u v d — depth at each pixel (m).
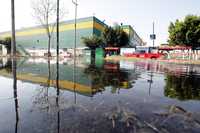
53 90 4.51
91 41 41.19
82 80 6.36
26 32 61.69
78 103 3.26
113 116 2.57
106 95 3.97
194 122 2.38
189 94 4.15
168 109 2.93
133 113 2.72
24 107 3.00
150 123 2.32
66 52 45.91
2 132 2.04
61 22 51.19
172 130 2.12
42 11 38.97
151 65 16.70
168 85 5.44
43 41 55.88
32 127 2.19
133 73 9.02
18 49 64.38
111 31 42.91
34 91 4.37
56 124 2.26
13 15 18.14
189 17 31.47
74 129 2.13
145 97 3.80
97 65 15.61
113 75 8.02
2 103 3.26
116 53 44.62
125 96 3.88
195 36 30.78
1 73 8.43
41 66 13.41
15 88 4.74
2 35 74.50
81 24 46.94
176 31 32.25
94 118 2.48
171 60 29.91
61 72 9.17
